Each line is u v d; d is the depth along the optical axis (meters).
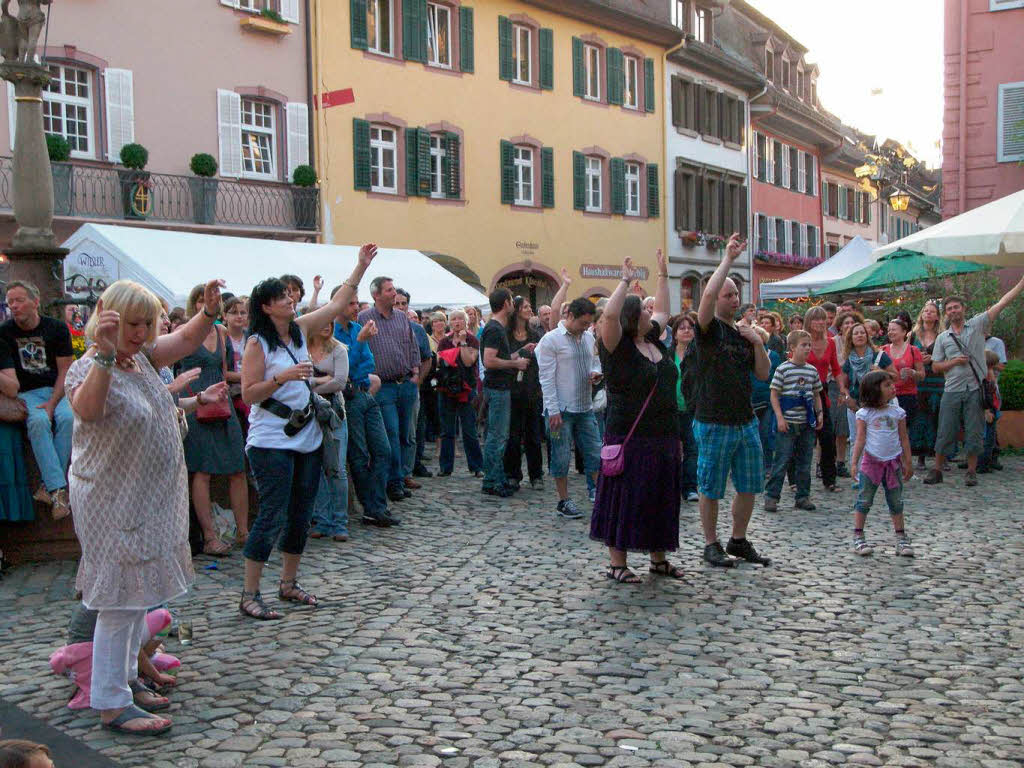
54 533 7.79
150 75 19.44
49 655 5.34
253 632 5.69
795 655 5.29
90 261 15.59
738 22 42.22
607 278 31.03
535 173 28.34
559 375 9.47
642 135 32.72
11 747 2.87
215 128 20.52
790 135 44.28
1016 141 22.84
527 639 5.56
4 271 17.03
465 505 10.05
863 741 4.16
